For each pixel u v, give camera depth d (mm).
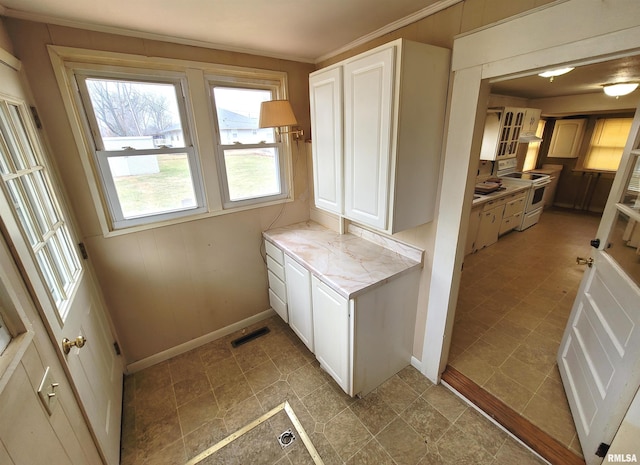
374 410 1750
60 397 1000
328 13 1468
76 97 1586
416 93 1353
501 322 2490
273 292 2553
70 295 1315
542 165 6301
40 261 1140
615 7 898
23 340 820
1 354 755
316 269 1770
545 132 6137
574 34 997
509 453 1483
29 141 1370
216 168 2123
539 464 1426
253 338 2453
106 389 1570
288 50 2082
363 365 1737
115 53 1617
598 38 952
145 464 1501
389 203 1484
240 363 2176
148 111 1818
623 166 1420
